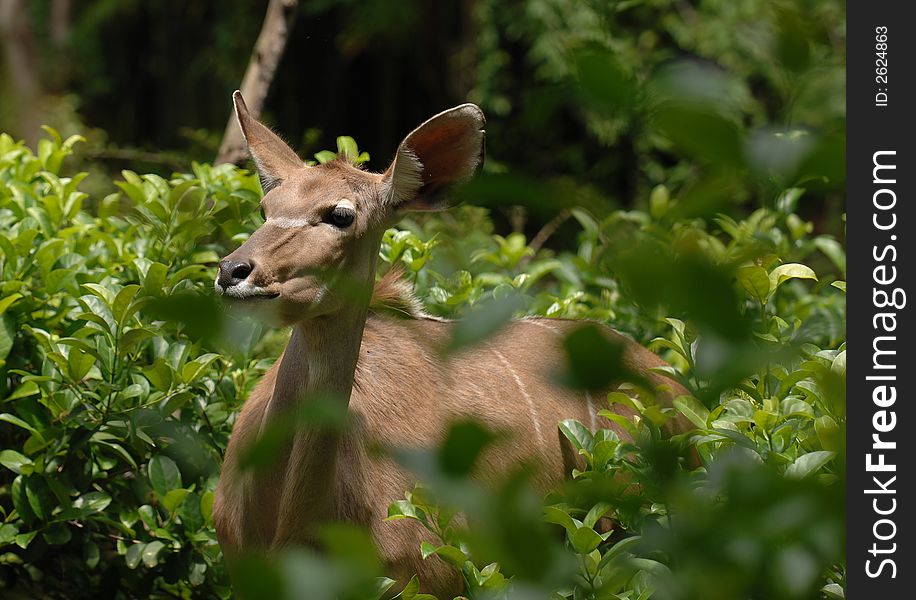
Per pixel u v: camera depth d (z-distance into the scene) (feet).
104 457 21.26
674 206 4.97
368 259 18.04
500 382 20.70
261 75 32.35
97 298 20.51
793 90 5.33
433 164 18.38
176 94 78.84
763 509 5.29
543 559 5.11
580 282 26.71
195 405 21.83
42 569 22.75
